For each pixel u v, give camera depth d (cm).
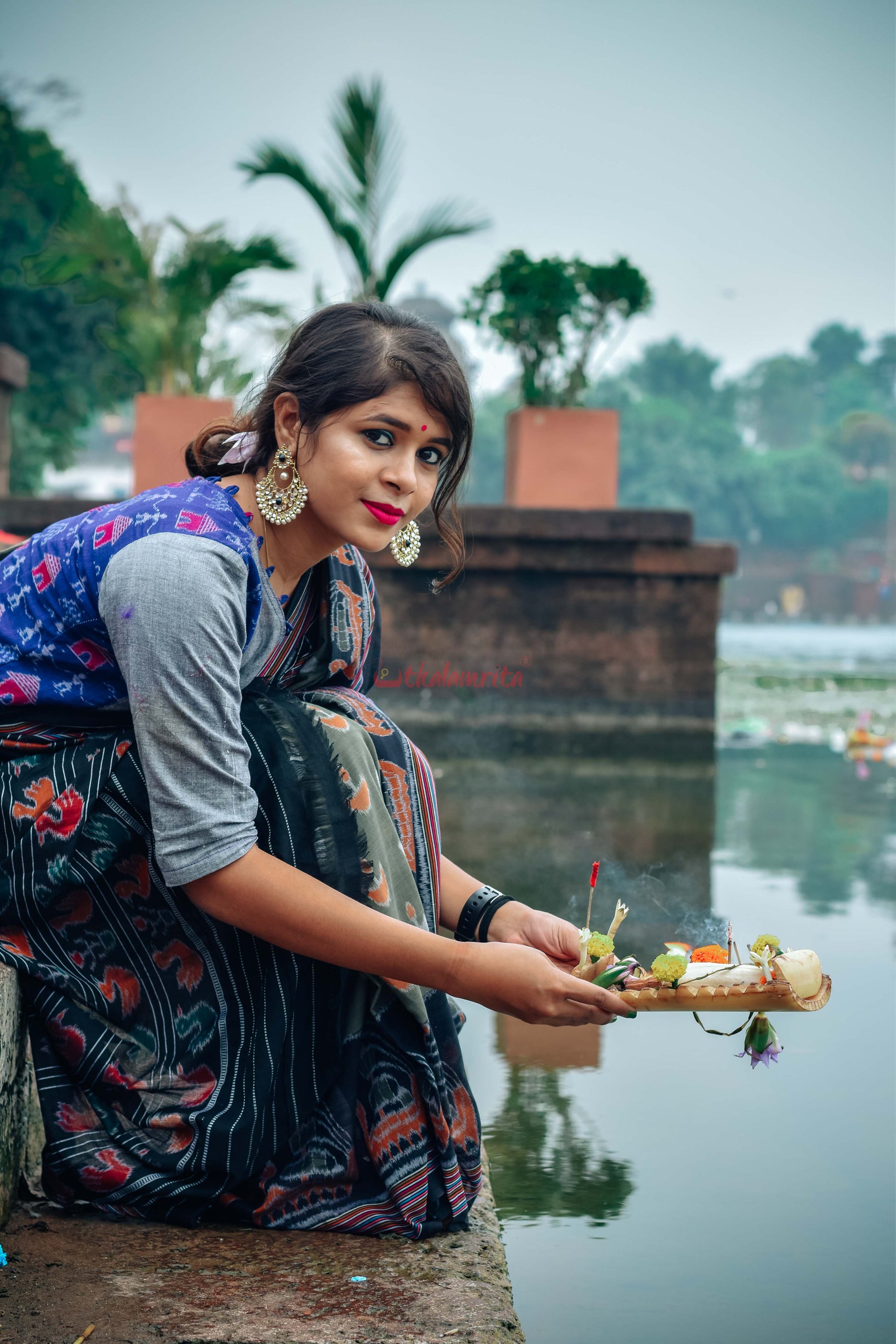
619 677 672
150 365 795
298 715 148
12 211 1738
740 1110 187
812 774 532
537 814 408
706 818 414
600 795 455
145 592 131
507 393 4634
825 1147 174
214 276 785
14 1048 142
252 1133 140
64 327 1888
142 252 808
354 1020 145
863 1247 146
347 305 146
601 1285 136
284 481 147
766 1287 136
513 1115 184
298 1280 129
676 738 639
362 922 133
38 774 144
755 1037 145
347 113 762
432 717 665
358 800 146
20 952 146
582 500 715
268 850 142
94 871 144
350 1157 144
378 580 659
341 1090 145
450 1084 150
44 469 2173
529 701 669
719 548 666
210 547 135
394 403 140
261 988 143
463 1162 151
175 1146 142
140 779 142
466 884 165
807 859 354
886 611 6875
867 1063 207
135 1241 138
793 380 9500
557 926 156
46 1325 117
